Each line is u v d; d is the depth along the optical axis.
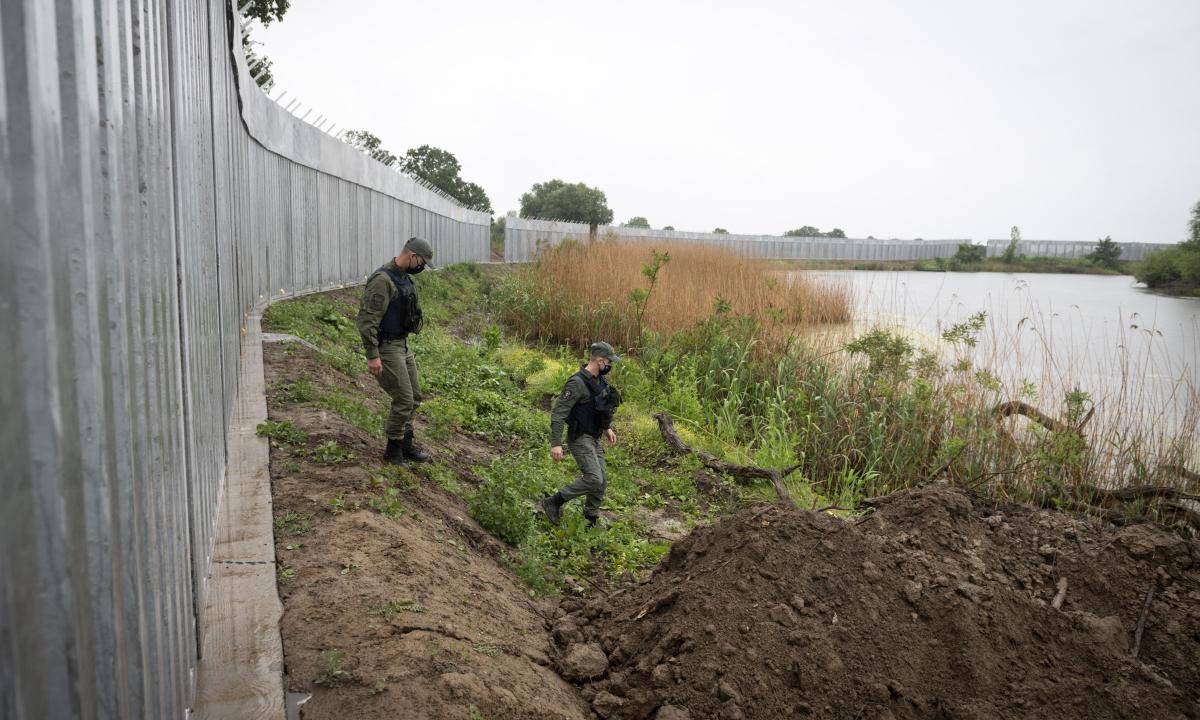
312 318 12.45
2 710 1.17
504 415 10.52
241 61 9.10
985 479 8.94
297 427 6.79
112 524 1.69
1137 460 9.09
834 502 8.90
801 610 4.64
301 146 14.48
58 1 1.45
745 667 4.25
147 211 2.24
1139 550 6.14
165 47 2.74
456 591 4.52
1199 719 4.36
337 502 5.09
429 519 5.66
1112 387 11.04
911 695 4.31
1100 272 68.50
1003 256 73.12
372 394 9.53
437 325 17.34
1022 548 6.31
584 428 7.09
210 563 4.16
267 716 3.01
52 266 1.35
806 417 10.69
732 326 14.67
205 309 4.25
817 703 4.20
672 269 23.20
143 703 1.91
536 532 6.64
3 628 1.17
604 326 17.97
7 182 1.21
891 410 10.49
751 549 4.97
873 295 26.92
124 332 1.83
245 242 10.15
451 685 3.34
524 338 18.62
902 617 4.72
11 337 1.22
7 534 1.19
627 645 4.62
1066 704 4.34
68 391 1.44
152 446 2.23
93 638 1.56
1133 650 5.24
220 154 6.02
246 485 5.40
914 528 6.14
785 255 63.59
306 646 3.50
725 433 11.05
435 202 29.28
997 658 4.54
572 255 24.83
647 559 6.87
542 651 4.47
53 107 1.38
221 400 5.46
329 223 16.86
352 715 3.07
